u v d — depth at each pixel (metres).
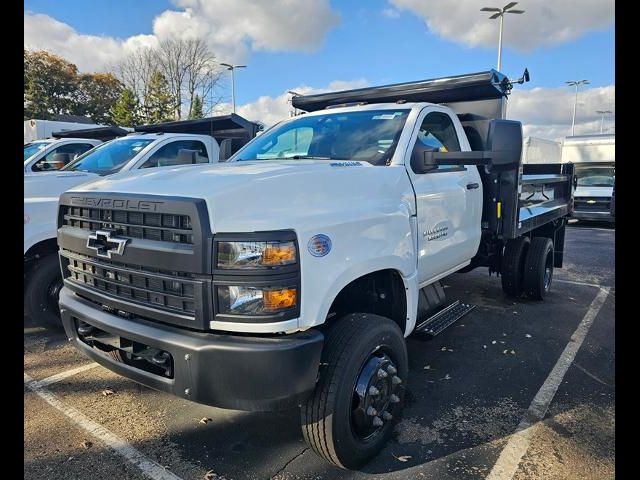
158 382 2.60
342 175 2.99
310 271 2.47
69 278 3.21
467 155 3.48
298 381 2.40
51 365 4.33
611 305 6.33
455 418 3.46
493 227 4.91
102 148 7.45
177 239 2.47
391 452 3.05
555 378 4.12
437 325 3.87
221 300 2.38
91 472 2.87
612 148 17.33
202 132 10.27
